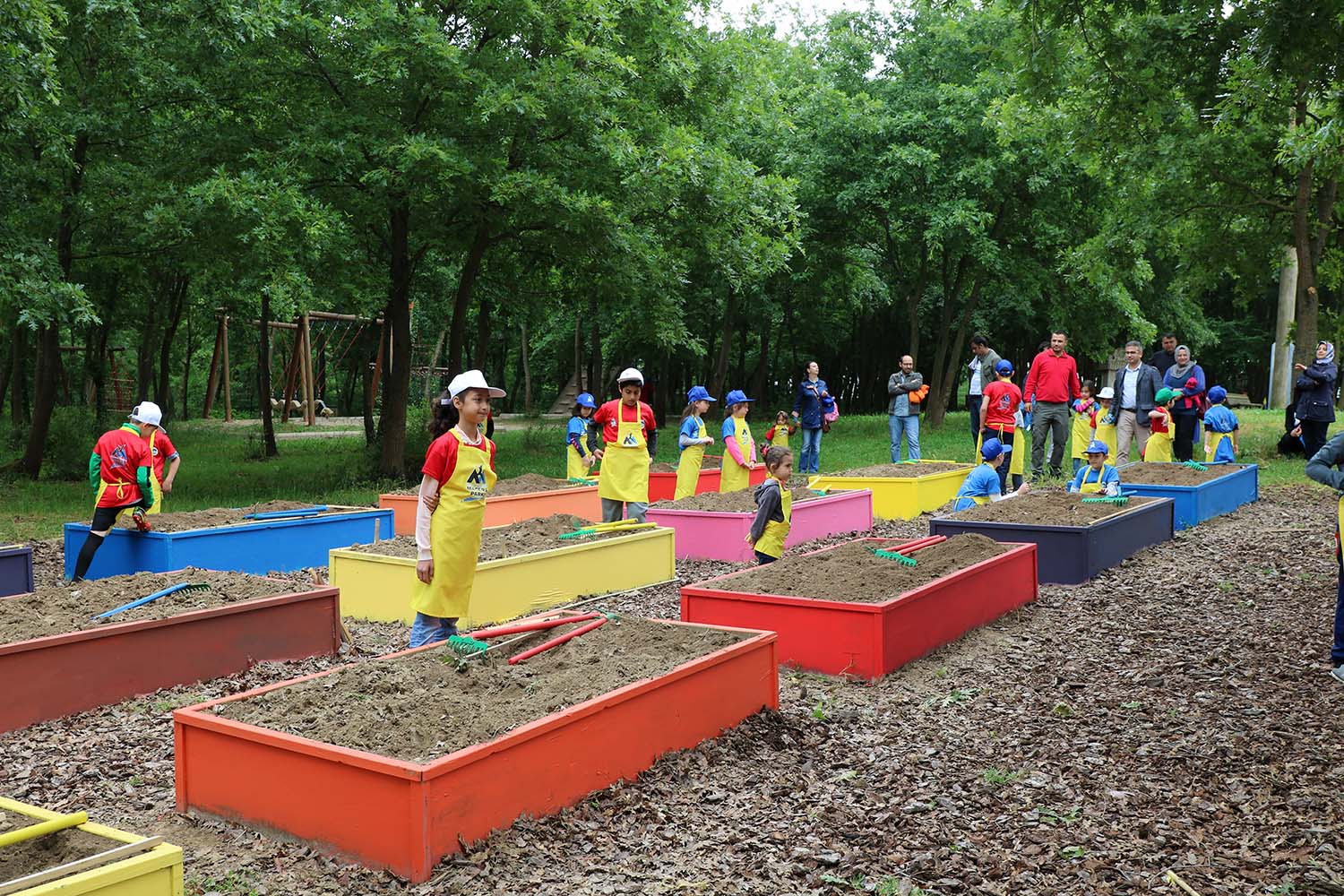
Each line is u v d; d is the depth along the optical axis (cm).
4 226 1577
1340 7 714
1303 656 684
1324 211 1808
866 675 659
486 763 409
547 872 391
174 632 654
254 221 1577
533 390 5666
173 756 533
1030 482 1572
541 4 1756
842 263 2723
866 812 452
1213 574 958
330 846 410
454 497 607
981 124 2309
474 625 811
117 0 1548
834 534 1265
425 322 4291
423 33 1606
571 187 1750
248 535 1039
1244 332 4053
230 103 1792
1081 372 4134
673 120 2028
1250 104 1050
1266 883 377
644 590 959
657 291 1984
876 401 4353
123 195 1759
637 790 464
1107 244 1928
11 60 1335
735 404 1366
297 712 464
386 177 1634
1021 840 421
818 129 2528
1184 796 464
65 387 3597
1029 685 648
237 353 5516
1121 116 1031
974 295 2656
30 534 1320
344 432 3625
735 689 552
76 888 291
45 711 594
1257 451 1806
